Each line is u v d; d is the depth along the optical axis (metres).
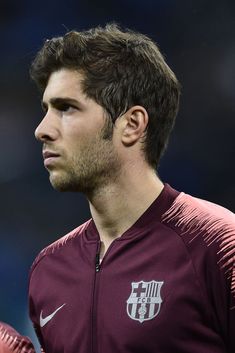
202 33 29.45
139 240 6.27
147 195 6.37
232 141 28.33
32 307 6.76
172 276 5.99
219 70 29.11
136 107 6.30
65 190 6.33
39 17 29.41
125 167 6.31
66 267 6.58
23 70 29.03
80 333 6.23
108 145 6.22
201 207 6.31
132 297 6.04
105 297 6.17
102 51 6.25
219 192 27.98
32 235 27.47
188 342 5.88
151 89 6.38
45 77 6.34
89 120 6.16
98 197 6.34
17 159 28.45
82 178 6.22
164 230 6.23
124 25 29.78
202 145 28.41
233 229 6.06
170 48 29.58
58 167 6.21
